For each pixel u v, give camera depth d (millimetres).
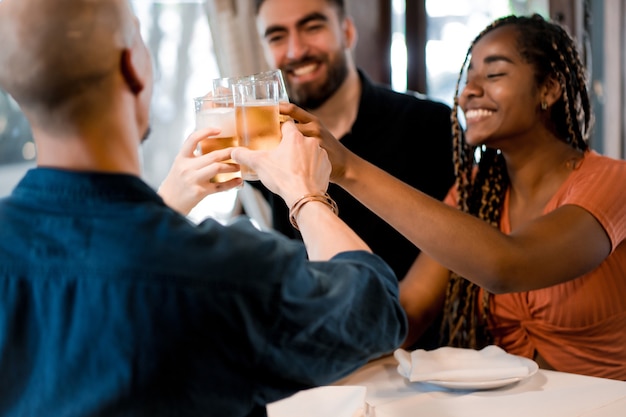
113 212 911
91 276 885
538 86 1939
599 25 3697
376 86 2584
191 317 875
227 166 1483
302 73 2506
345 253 1056
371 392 1644
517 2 3584
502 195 2084
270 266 896
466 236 1632
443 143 2514
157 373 873
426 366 1673
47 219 918
